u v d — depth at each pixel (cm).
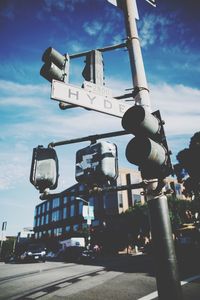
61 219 5519
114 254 3180
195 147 2142
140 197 3866
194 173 2200
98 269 1226
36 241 6062
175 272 182
